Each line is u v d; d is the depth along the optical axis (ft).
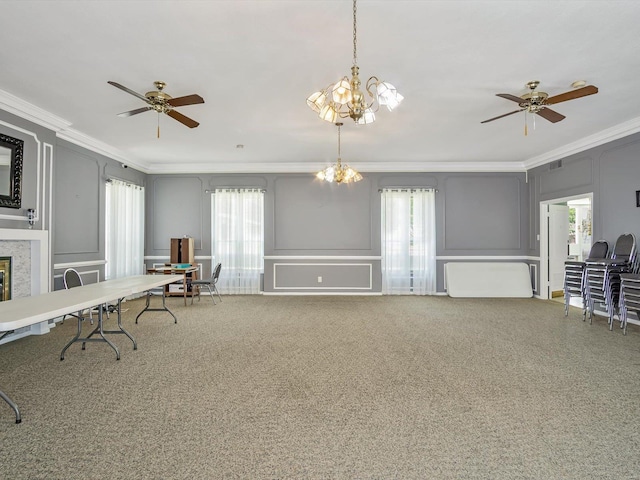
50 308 8.05
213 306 19.40
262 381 9.18
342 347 12.03
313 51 9.43
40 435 6.66
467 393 8.46
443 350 11.69
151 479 5.46
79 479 5.46
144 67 10.30
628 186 15.31
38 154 13.97
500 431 6.81
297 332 13.97
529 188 22.94
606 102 12.80
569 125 15.38
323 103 7.91
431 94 12.07
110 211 19.75
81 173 17.43
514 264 22.85
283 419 7.26
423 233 23.16
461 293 22.29
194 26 8.34
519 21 8.13
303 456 6.04
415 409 7.68
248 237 23.48
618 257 15.30
